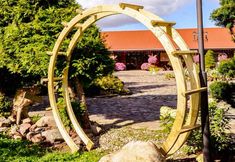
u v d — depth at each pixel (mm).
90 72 10570
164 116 9008
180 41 7535
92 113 14461
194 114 7387
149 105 16406
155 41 46438
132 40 47219
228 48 44094
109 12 8352
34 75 12414
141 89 24141
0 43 11242
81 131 9562
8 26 11227
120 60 47531
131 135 10266
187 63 7398
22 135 10508
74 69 10359
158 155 6816
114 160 6934
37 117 12914
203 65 7148
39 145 9680
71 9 10891
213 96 14680
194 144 8172
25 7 11109
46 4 11273
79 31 9359
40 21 10742
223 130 8102
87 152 9070
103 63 10703
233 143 8492
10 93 13969
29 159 8352
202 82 7164
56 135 9828
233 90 14531
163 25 7395
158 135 10172
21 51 10805
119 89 20812
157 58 46531
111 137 10148
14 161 8164
